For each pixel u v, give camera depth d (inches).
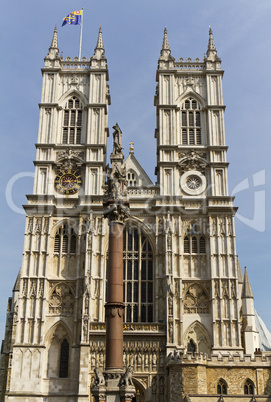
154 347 2694.4
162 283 2866.6
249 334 3361.2
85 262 2869.1
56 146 3189.0
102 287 2864.2
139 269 2947.8
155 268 2920.8
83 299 2765.7
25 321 2783.0
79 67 3435.0
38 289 2849.4
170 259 2881.4
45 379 2721.5
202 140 3257.9
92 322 2736.2
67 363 2765.7
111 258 1861.5
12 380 2682.1
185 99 3361.2
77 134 3270.2
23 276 2876.5
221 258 2938.0
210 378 2389.3
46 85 3353.8
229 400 2231.8
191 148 3198.8
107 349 1769.2
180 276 2874.0
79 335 2758.4
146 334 2701.8
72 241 3014.3
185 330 2819.9
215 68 3417.8
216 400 2237.9
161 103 3304.6
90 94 3314.5
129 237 3031.5
